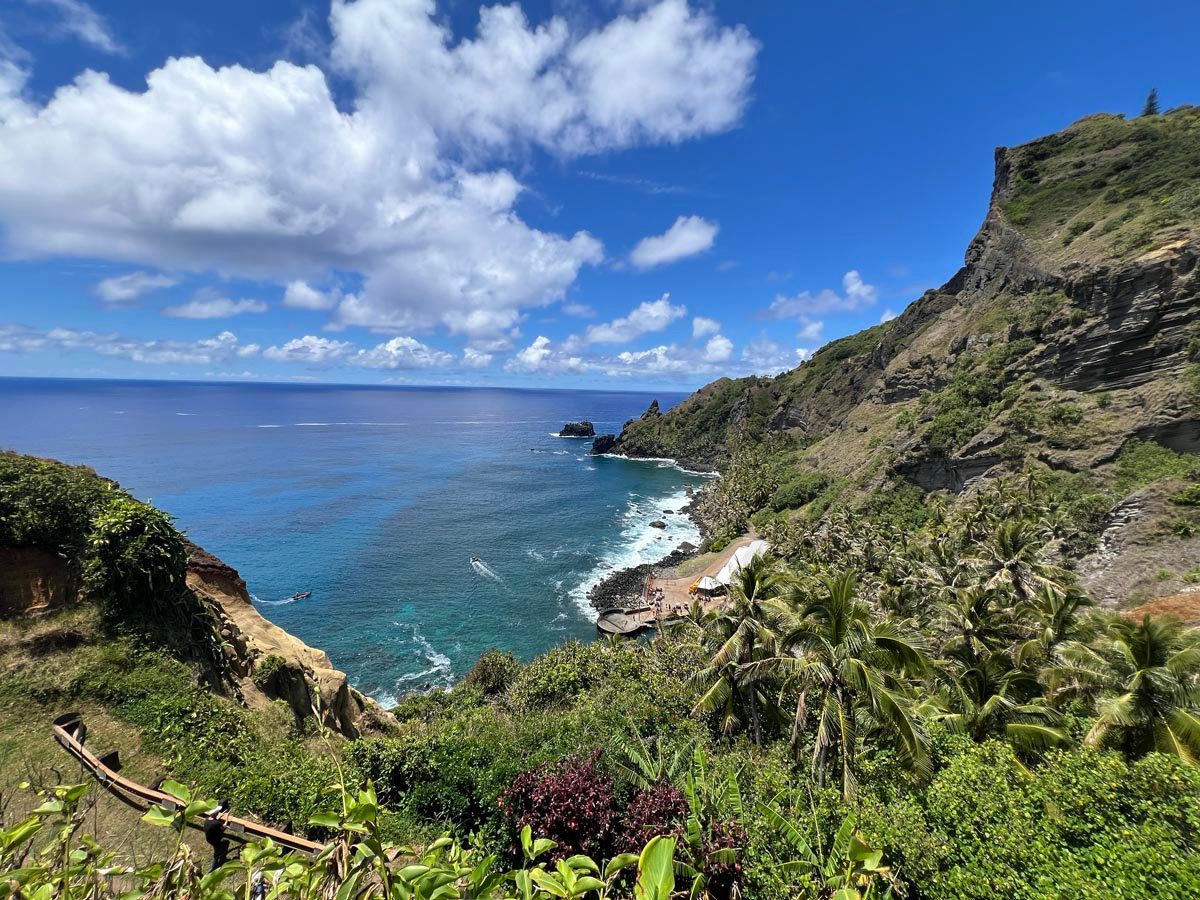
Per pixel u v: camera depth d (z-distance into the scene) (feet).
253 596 194.08
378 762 53.16
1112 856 37.50
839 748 57.31
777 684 71.72
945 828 44.29
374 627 178.91
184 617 65.46
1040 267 267.39
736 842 37.81
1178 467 161.99
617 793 48.47
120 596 60.13
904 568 165.48
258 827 36.17
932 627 108.78
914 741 52.80
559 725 66.69
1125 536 141.59
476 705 117.70
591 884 8.00
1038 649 77.92
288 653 82.48
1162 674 58.18
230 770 47.60
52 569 59.67
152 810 9.64
